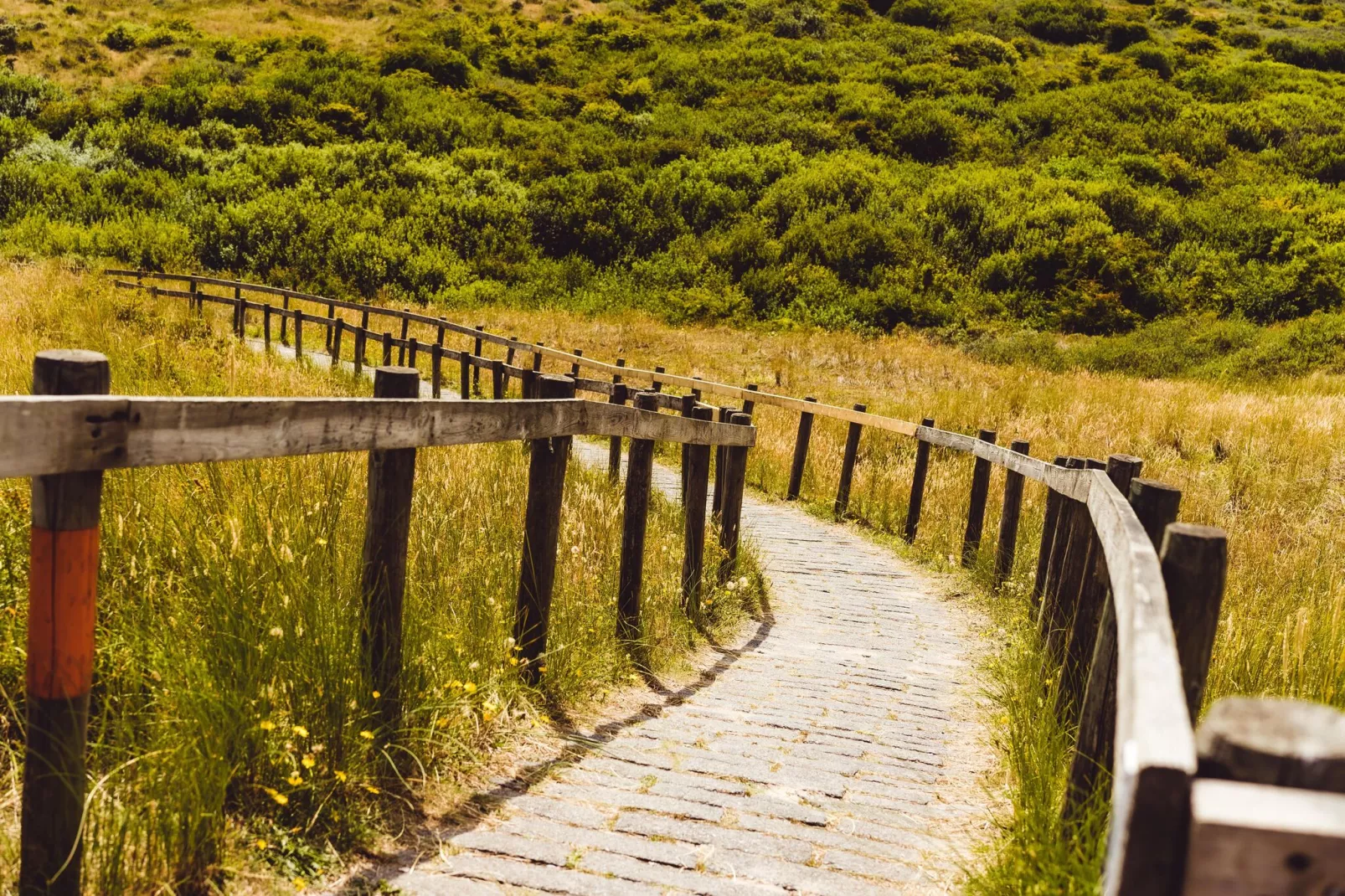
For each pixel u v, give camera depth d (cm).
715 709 473
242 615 314
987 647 657
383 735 321
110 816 239
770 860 298
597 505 680
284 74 4734
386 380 318
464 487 604
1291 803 101
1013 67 6166
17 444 187
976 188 3728
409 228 3309
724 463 919
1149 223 3647
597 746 393
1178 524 208
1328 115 5334
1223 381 2172
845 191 3756
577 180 3828
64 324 1149
